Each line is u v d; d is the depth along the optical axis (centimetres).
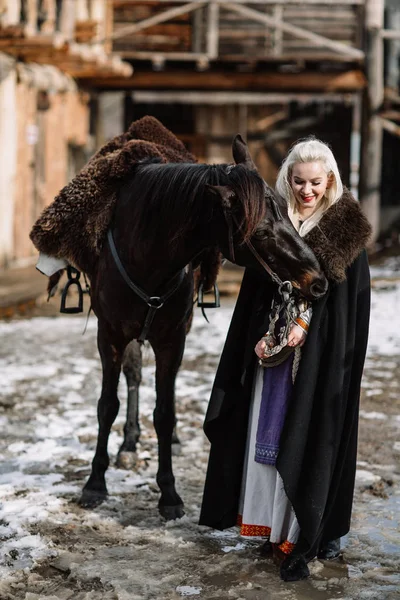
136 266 366
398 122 1684
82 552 354
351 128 1862
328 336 329
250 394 345
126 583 325
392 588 326
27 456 471
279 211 315
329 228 326
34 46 1068
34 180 1390
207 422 345
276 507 334
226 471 348
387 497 418
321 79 1441
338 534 345
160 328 381
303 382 326
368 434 522
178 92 1639
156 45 1539
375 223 1470
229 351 348
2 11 1055
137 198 365
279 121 1894
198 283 453
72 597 316
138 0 1529
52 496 413
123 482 434
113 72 1380
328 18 1509
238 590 323
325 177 328
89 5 1482
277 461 322
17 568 338
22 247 1323
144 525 383
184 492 423
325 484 324
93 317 962
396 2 1686
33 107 1316
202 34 1528
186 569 340
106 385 400
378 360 734
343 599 316
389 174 1714
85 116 1628
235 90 1547
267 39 1533
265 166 1917
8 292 1030
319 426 325
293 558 333
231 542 369
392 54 1689
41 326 888
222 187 310
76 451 483
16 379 648
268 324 337
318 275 316
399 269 1346
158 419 393
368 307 337
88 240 386
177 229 343
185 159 449
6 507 397
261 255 317
